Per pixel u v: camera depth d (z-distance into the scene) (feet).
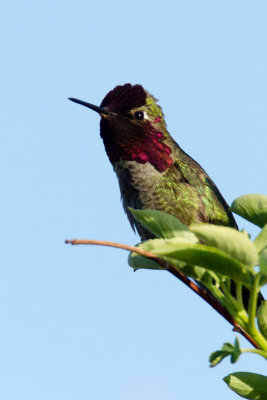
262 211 16.06
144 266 17.94
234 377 15.89
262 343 14.07
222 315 15.31
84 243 13.56
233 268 12.60
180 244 12.38
